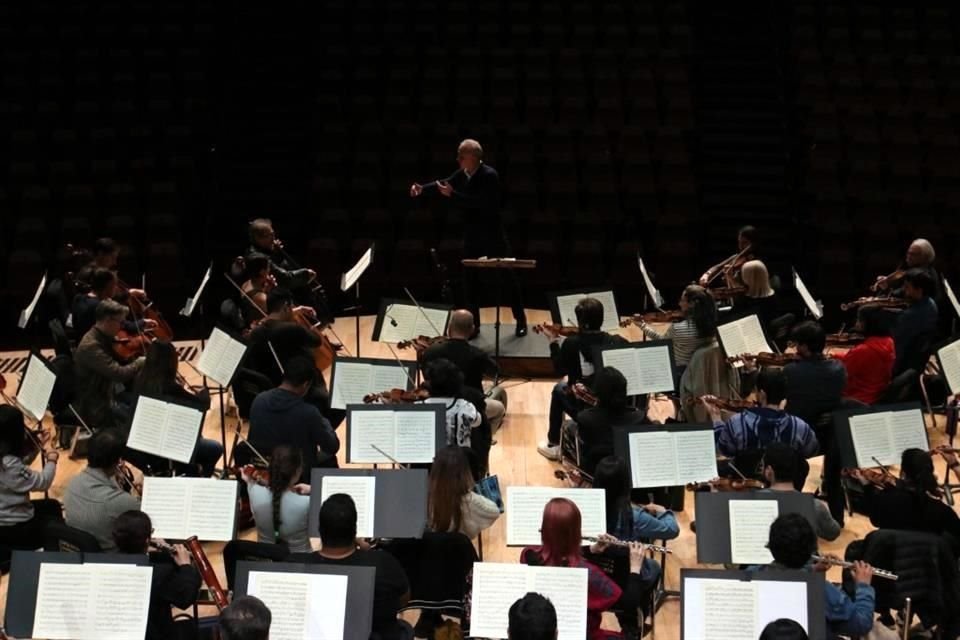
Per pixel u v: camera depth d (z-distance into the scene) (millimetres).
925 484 6441
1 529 7023
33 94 14992
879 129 14906
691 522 8414
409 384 8211
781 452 6348
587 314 8711
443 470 6273
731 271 10570
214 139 15000
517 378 11195
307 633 5184
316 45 16109
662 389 8297
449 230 13609
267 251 11008
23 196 13508
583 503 6129
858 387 9047
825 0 16828
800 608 5191
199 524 6199
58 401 9109
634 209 14008
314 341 8930
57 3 16141
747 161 15281
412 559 6230
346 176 14359
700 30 16875
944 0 16797
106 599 5320
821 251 13250
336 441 7449
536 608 4246
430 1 16484
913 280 9500
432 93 15281
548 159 14219
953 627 6051
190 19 16312
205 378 10562
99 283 9422
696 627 5211
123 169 14312
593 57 15672
